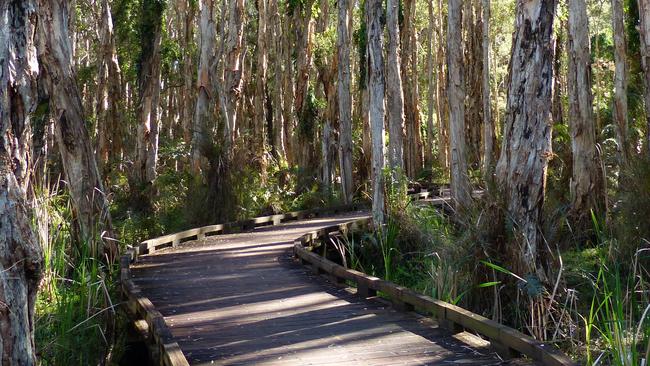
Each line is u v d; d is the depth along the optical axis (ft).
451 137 67.56
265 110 117.70
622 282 34.42
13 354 14.64
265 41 106.11
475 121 110.52
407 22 117.91
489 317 31.37
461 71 67.82
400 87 83.56
